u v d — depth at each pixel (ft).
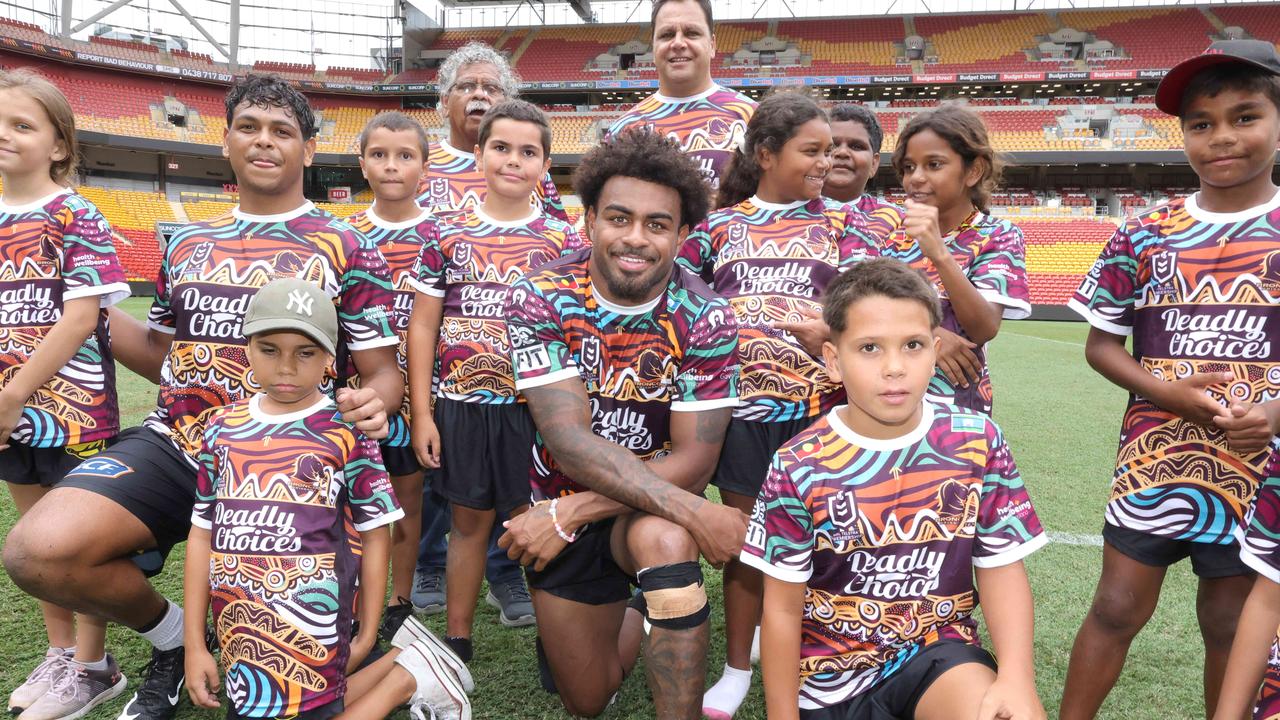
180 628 7.59
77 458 8.13
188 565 6.82
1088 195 89.30
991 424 5.96
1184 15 100.12
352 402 6.84
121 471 7.21
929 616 5.86
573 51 108.78
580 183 6.91
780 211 8.71
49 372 7.55
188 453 7.63
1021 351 41.55
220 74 96.22
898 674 5.82
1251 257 6.32
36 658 8.35
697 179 6.66
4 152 7.55
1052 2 111.45
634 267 6.57
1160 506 6.62
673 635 6.42
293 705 6.47
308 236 7.80
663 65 11.03
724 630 9.70
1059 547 12.25
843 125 10.09
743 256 8.64
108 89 90.99
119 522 7.01
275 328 6.47
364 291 8.06
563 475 7.72
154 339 8.46
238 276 7.54
